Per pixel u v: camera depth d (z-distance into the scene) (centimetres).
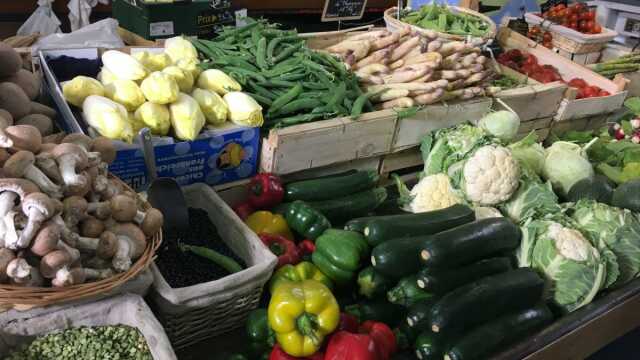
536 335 173
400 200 246
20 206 125
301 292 154
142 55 220
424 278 169
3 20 382
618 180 272
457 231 176
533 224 198
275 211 222
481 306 164
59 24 358
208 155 212
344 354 149
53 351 139
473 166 222
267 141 222
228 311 172
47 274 127
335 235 189
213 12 343
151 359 141
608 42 448
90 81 198
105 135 189
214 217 201
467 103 277
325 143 233
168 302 152
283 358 154
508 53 373
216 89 222
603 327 195
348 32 321
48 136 169
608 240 202
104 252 136
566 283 188
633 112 346
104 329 144
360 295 189
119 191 154
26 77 191
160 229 154
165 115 200
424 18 363
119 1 339
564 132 338
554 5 450
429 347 162
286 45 271
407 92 255
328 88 246
